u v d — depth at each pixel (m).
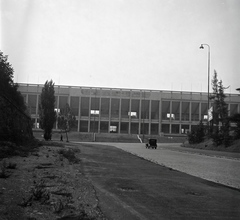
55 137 82.12
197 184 10.59
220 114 53.66
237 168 17.70
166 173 13.42
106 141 81.38
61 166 13.57
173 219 6.00
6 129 20.42
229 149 38.34
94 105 114.62
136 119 112.25
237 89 35.78
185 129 118.00
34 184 8.53
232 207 7.17
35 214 5.66
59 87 111.88
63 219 5.52
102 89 111.94
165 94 114.12
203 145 47.91
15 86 26.98
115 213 6.25
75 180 9.99
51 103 47.34
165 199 7.83
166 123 113.44
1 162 12.69
